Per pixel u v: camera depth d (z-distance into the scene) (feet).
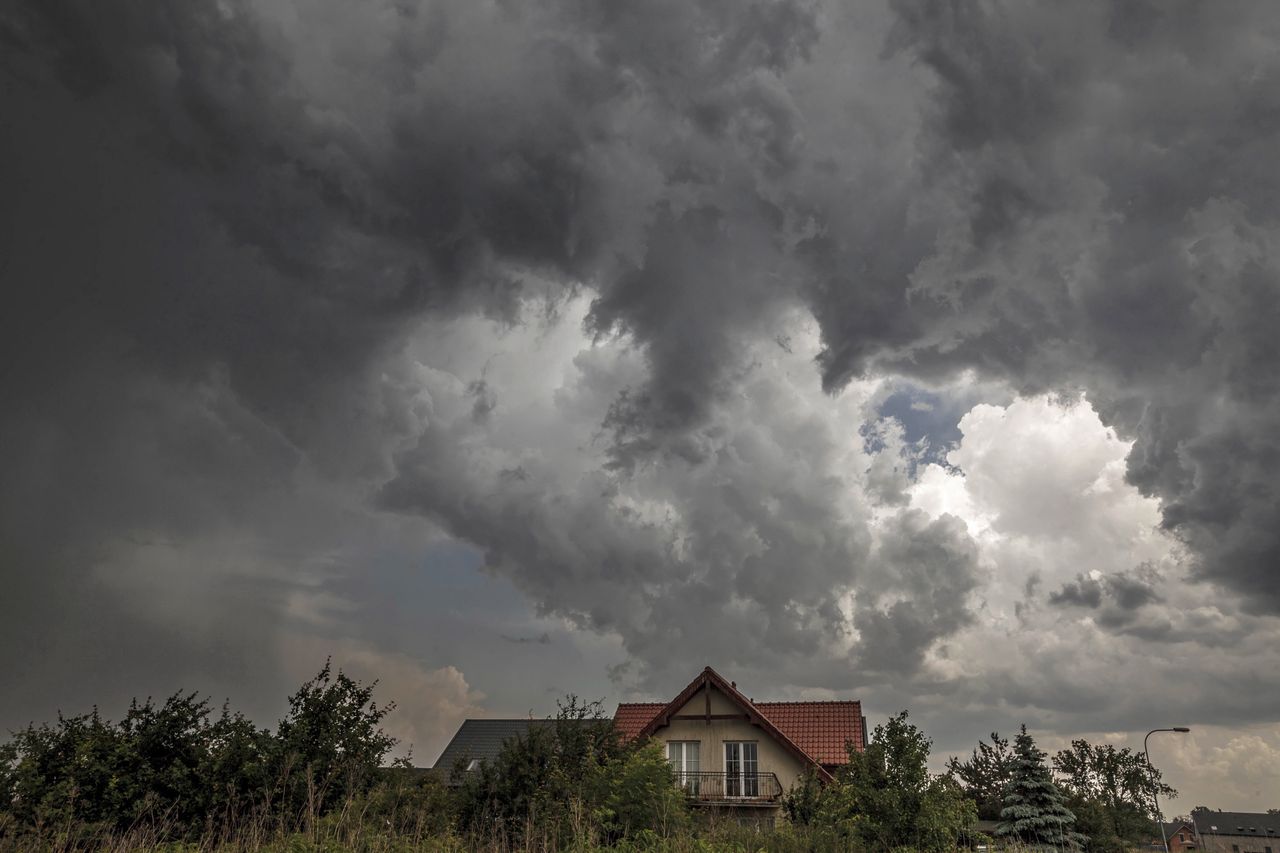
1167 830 252.42
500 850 48.55
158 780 47.29
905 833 56.29
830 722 113.39
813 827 60.18
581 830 47.96
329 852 36.65
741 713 106.93
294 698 53.16
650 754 58.95
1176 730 144.97
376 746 53.52
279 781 48.57
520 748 62.13
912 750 59.00
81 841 42.04
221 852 40.19
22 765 45.01
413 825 50.16
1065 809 95.86
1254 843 341.21
